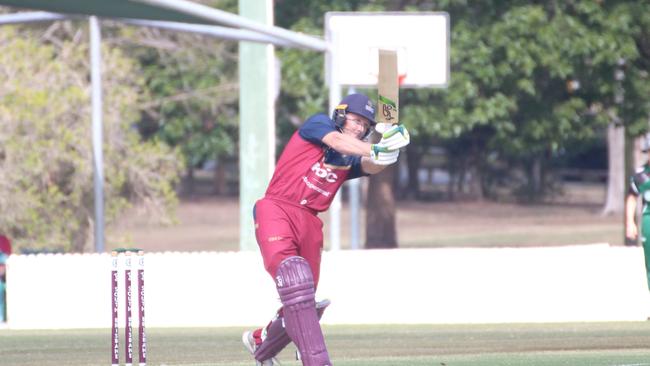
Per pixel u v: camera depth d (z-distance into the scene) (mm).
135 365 37062
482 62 88500
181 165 91688
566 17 89125
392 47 77750
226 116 102938
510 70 89250
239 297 50656
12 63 84000
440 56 78438
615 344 41781
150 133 116750
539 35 88250
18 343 43938
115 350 29562
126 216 88812
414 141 98688
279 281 24719
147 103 101375
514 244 119312
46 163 80938
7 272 50906
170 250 117750
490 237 130750
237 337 45531
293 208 25312
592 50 88375
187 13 50938
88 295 50531
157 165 90125
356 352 40062
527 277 50406
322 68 90250
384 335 45531
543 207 192125
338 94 64250
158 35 104250
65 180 84625
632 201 46250
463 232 140500
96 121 77438
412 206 195125
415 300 50438
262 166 65562
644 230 45312
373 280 50562
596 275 50469
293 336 24891
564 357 37812
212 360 38344
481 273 50469
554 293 50406
